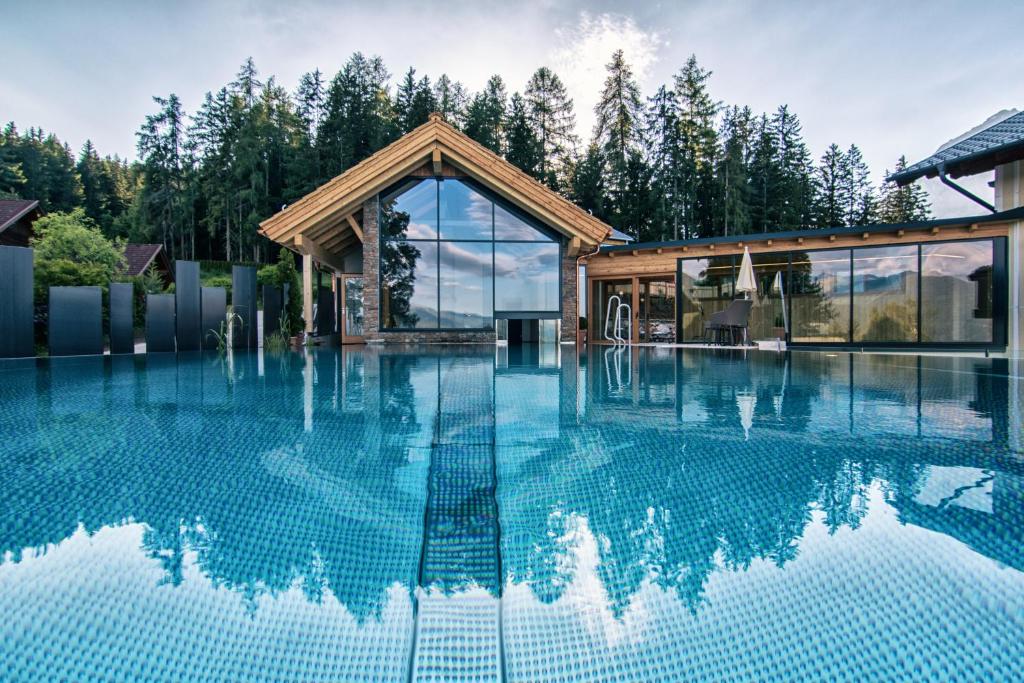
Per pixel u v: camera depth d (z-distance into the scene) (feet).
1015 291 37.14
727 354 33.60
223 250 172.14
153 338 32.50
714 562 6.13
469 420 12.59
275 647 4.78
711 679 4.47
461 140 38.55
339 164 146.10
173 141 168.25
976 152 35.94
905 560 5.87
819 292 43.83
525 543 6.77
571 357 30.40
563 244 41.52
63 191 195.31
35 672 4.26
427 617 5.31
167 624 4.91
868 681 4.24
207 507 7.41
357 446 10.39
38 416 12.49
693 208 136.15
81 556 5.95
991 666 4.29
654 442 10.52
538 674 4.74
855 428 11.43
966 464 8.83
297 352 33.83
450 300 41.16
